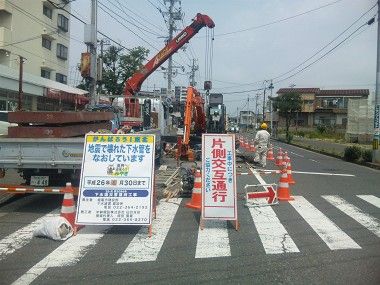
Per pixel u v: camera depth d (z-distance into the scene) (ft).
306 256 20.58
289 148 120.57
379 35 72.18
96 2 68.90
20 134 29.76
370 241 23.29
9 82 90.17
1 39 108.17
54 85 114.83
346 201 35.53
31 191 27.89
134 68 146.61
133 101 64.44
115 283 17.07
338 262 19.67
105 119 39.19
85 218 24.11
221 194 25.99
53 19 133.39
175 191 36.14
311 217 29.27
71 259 20.15
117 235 24.38
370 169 65.31
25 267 19.06
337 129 203.00
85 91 136.98
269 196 33.55
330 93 231.30
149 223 24.02
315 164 70.74
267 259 20.11
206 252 21.20
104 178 24.53
